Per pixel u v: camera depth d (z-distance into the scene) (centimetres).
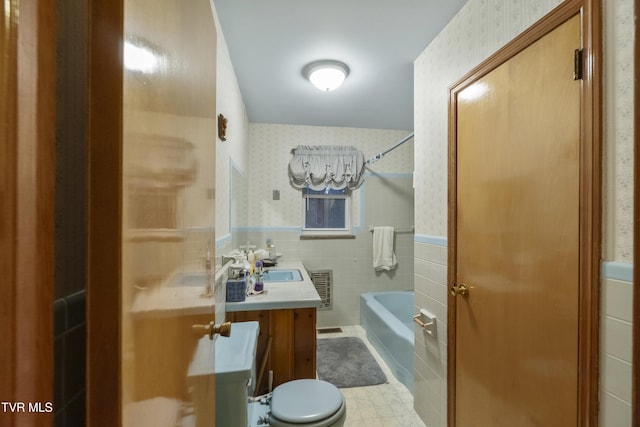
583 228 84
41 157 29
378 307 276
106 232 34
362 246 327
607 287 79
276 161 315
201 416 74
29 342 28
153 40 44
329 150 312
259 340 170
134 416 38
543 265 97
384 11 142
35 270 28
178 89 57
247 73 206
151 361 44
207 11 85
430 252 163
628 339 75
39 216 28
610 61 79
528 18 103
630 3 75
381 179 331
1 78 26
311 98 249
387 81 215
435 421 157
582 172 84
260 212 312
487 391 121
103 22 33
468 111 133
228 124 181
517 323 107
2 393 26
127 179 35
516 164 107
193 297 68
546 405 95
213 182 97
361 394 196
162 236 48
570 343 88
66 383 42
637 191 67
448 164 146
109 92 33
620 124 77
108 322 34
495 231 117
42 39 29
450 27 147
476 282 128
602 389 80
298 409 119
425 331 167
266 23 151
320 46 171
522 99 104
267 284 203
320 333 301
